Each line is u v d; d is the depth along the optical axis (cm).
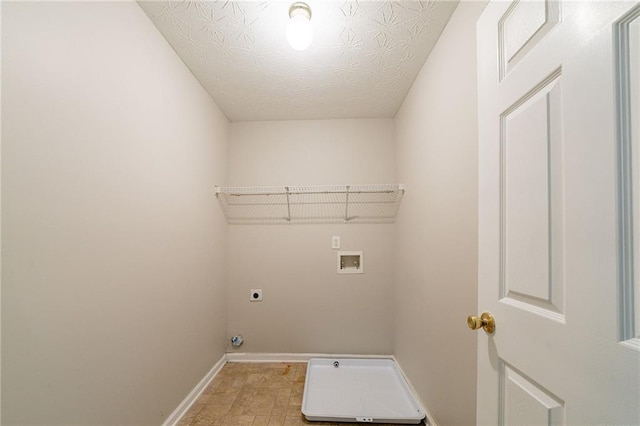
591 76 46
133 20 112
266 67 158
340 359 211
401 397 168
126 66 108
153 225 125
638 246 40
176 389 144
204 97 181
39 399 76
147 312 121
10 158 69
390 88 181
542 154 56
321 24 124
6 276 68
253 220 226
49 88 78
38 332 75
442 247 128
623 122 41
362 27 126
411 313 173
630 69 41
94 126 93
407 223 184
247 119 228
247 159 230
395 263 214
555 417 52
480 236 78
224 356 213
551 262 54
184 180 154
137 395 114
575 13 49
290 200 226
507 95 67
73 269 85
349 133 228
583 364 46
